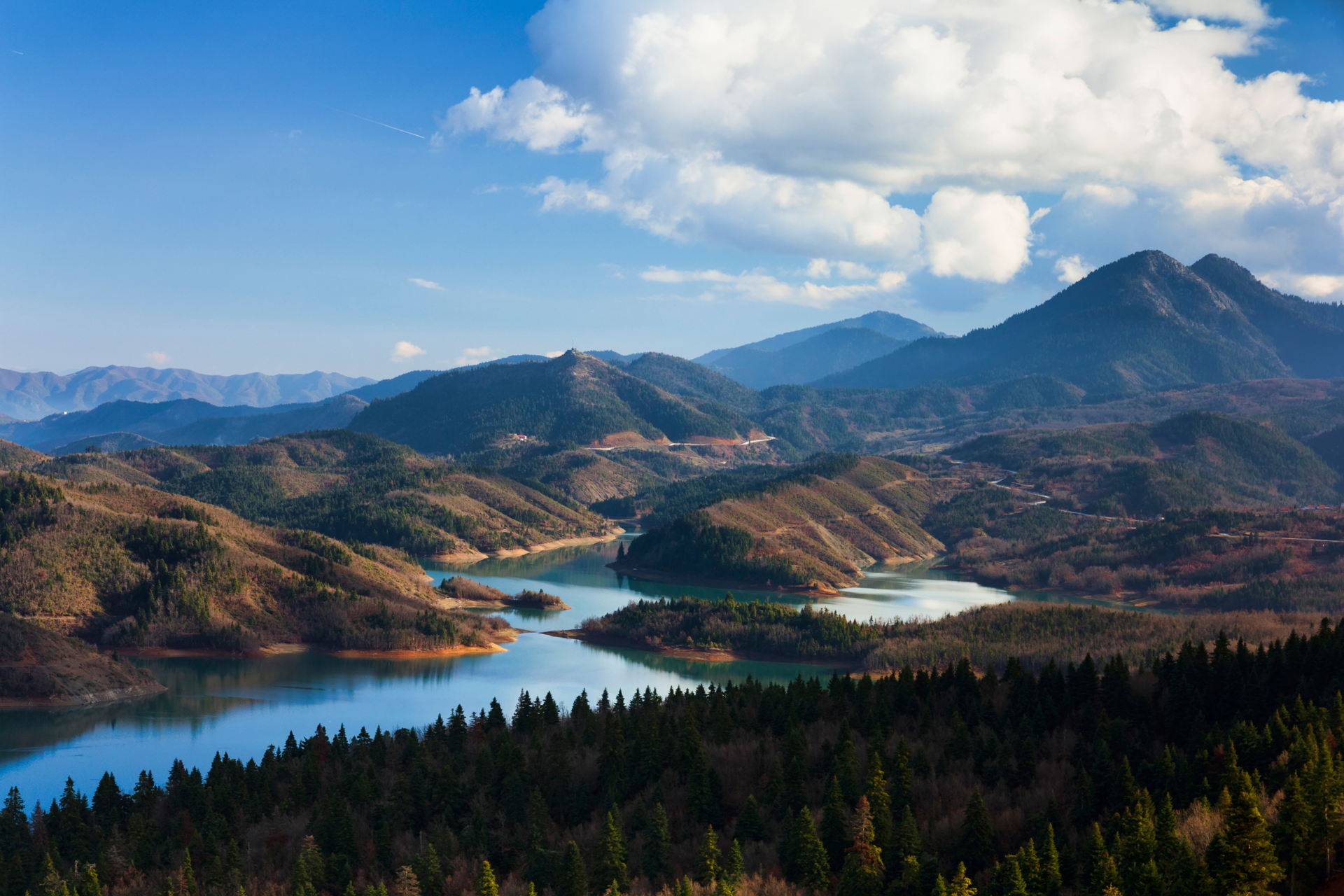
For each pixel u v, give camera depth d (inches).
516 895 6707.7
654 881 6801.2
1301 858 5546.3
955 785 7632.9
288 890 6865.2
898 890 6279.5
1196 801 6604.3
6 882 6993.1
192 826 7682.1
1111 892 5315.0
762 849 7017.7
